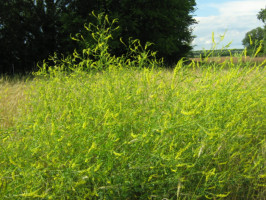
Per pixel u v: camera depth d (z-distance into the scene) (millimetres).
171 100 2232
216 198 2316
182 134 2037
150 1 15023
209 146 2180
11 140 2426
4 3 15062
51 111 2471
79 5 14977
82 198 1904
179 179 1979
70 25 14180
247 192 2525
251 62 2406
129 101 2404
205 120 2178
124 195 2027
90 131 2113
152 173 2123
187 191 2238
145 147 2041
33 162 2146
